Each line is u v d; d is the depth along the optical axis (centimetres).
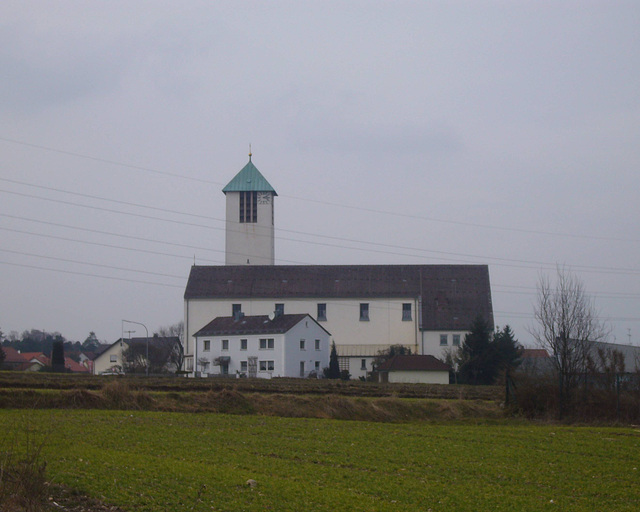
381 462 2633
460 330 10938
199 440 2941
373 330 11088
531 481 2398
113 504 1848
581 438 3475
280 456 2672
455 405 4669
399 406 4547
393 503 2011
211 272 11694
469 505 2028
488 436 3481
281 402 4428
